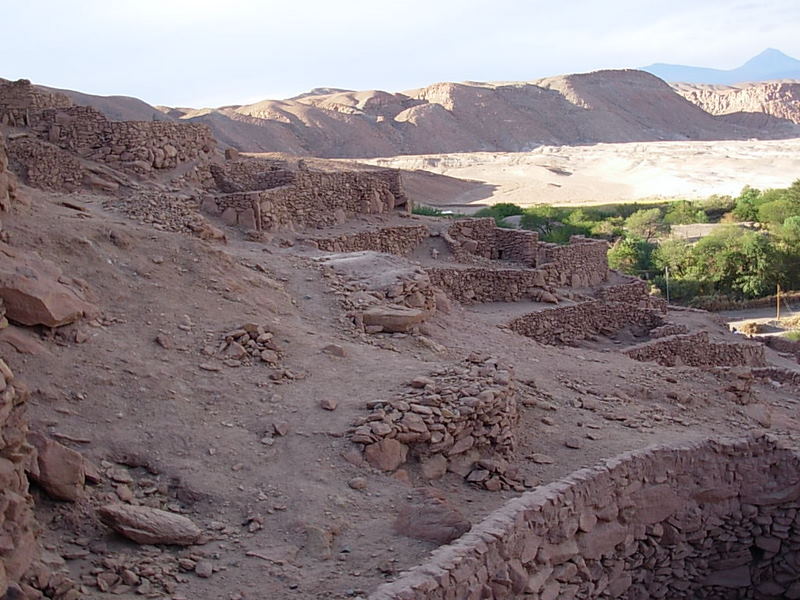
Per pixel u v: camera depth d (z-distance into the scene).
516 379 13.61
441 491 9.75
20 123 22.86
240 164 25.86
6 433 6.70
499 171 98.38
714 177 95.81
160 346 11.33
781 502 11.36
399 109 143.38
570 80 173.88
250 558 7.74
